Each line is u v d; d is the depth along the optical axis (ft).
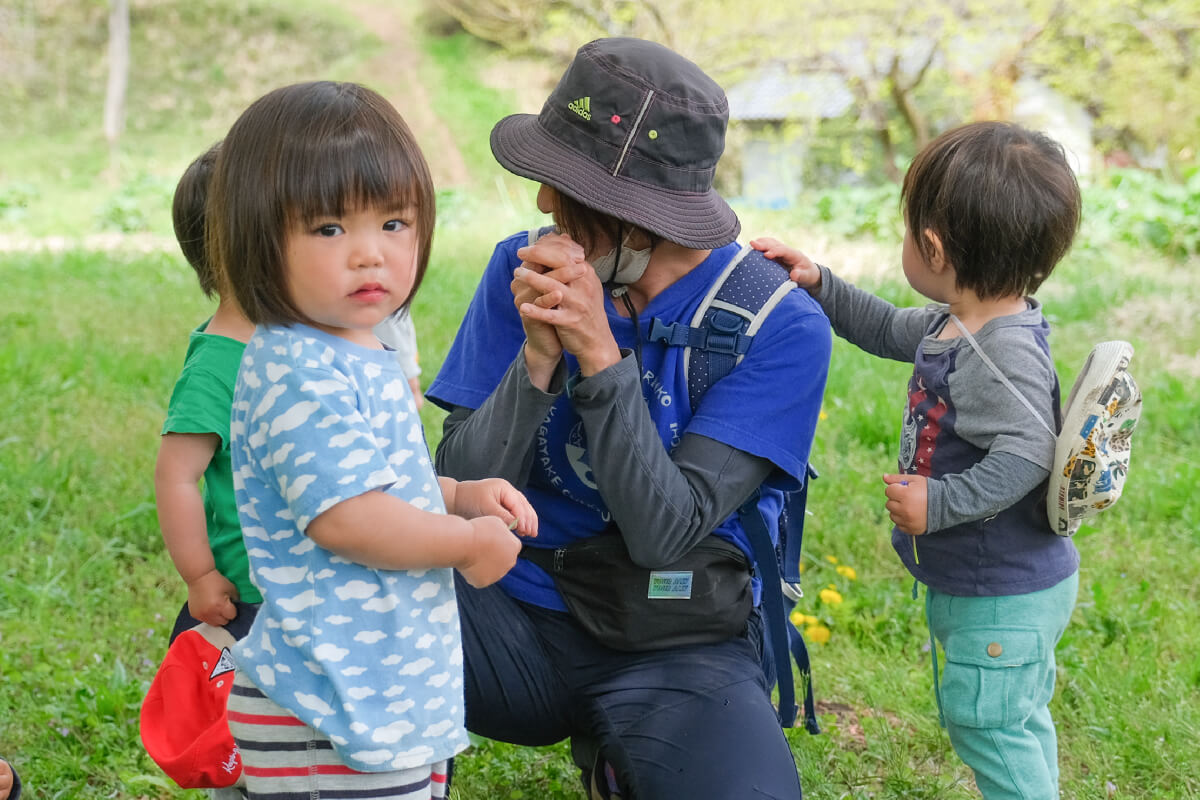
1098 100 65.16
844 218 48.26
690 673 7.02
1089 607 12.09
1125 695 10.23
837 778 9.25
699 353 6.95
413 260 5.54
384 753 5.40
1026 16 60.80
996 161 7.64
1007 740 7.91
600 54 6.57
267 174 5.20
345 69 99.60
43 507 14.75
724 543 7.25
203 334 7.73
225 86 97.25
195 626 7.68
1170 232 39.06
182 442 7.43
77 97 93.45
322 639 5.34
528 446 6.83
